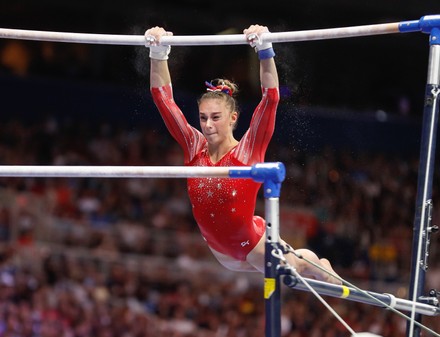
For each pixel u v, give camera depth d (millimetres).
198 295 31484
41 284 29031
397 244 40188
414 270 10680
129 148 42031
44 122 41844
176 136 12344
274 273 9523
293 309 31500
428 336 27359
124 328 28047
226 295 31906
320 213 39656
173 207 38000
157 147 42812
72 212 35375
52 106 42344
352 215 41969
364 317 31844
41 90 42250
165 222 36750
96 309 28422
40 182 36688
